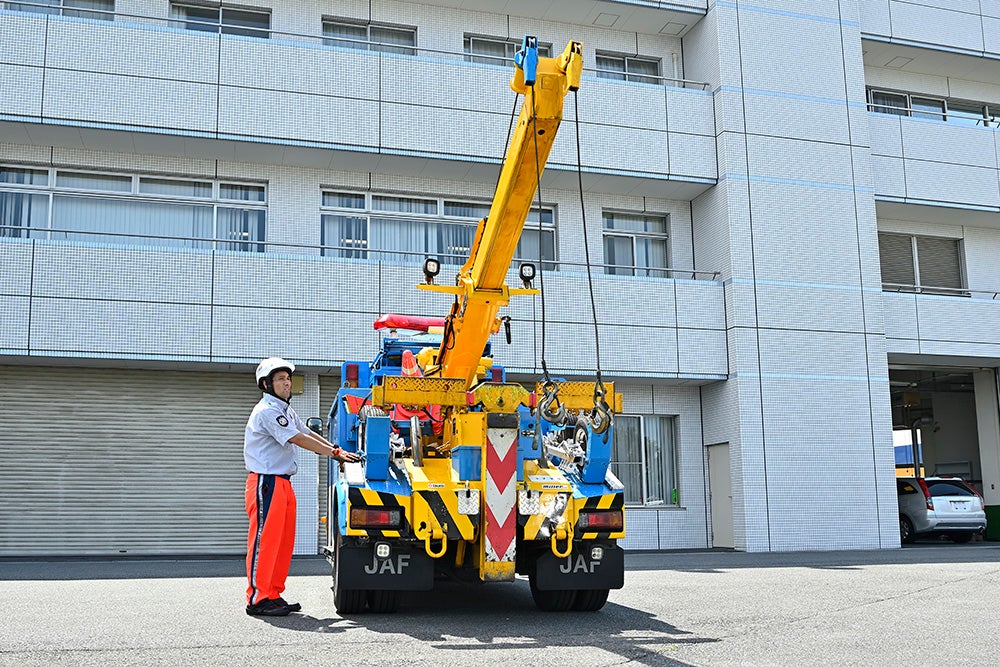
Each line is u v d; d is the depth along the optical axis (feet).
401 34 61.00
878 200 66.08
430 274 26.27
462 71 56.95
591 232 62.13
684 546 60.23
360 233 57.67
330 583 34.81
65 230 50.39
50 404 50.57
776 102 62.18
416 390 24.48
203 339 50.03
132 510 51.11
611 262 62.85
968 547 59.88
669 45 65.77
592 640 20.93
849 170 63.05
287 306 51.52
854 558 49.08
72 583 34.99
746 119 61.31
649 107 60.49
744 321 59.00
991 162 69.56
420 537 24.23
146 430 51.83
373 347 52.47
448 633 21.89
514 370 55.31
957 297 66.74
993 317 67.46
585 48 64.18
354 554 24.45
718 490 60.49
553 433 28.09
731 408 58.75
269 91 53.26
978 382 73.41
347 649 19.63
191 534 51.78
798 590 32.30
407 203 58.90
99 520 50.57
